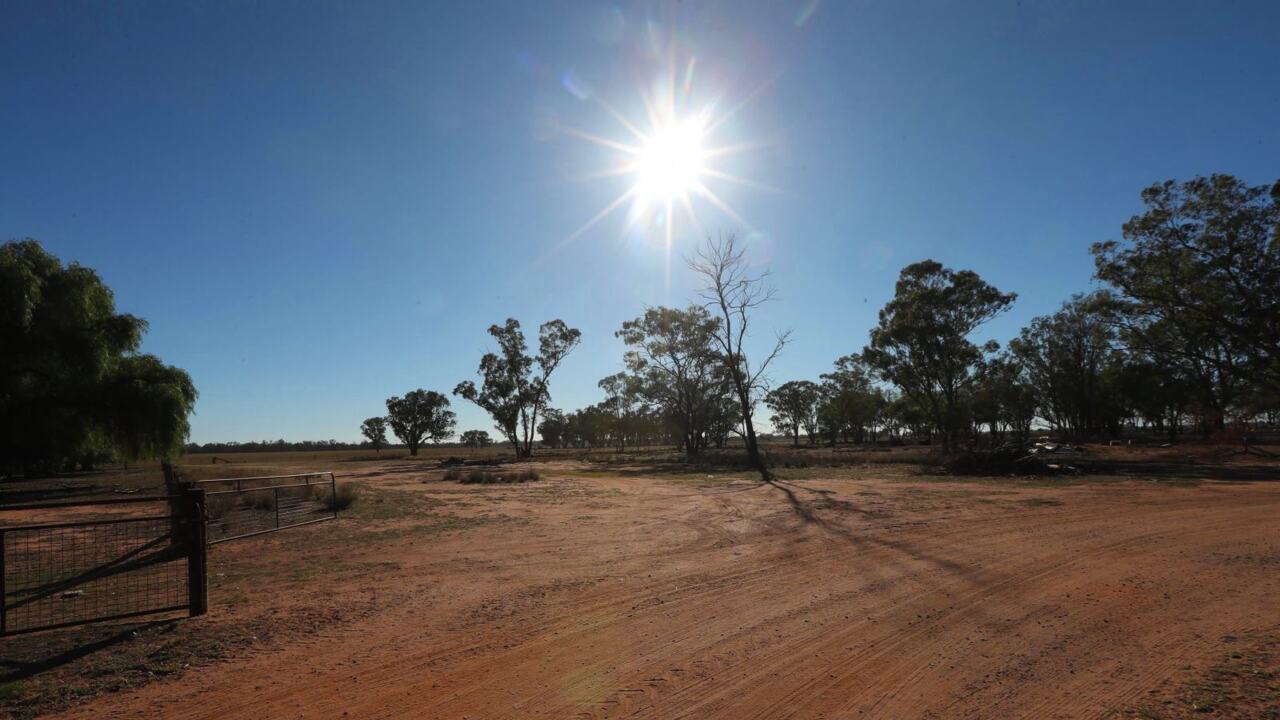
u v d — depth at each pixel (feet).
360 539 43.73
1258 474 89.66
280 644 21.81
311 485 70.54
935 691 17.15
